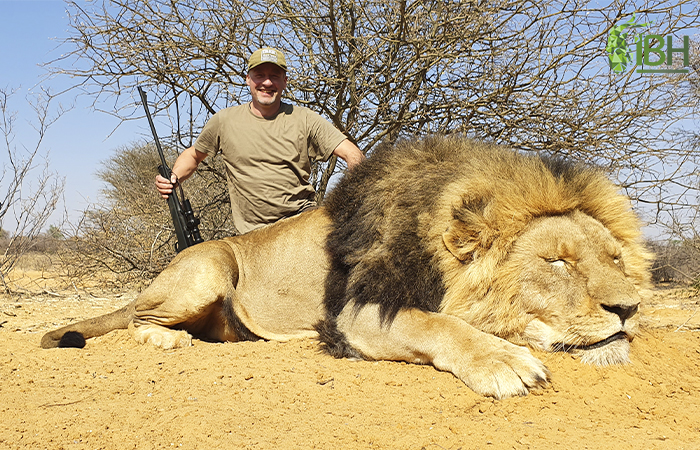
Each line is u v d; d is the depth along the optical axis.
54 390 3.74
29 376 4.07
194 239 5.96
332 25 7.88
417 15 7.89
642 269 4.16
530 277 3.80
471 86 9.09
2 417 3.23
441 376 3.76
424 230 3.99
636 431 3.08
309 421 3.21
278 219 5.73
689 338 5.02
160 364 4.30
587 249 3.75
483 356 3.61
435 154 4.32
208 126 5.87
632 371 3.83
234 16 8.14
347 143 5.78
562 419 3.21
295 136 5.68
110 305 8.82
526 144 8.93
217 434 3.01
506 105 8.95
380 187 4.30
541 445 2.88
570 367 3.73
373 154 4.67
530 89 8.72
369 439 2.98
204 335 5.37
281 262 5.02
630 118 8.55
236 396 3.57
